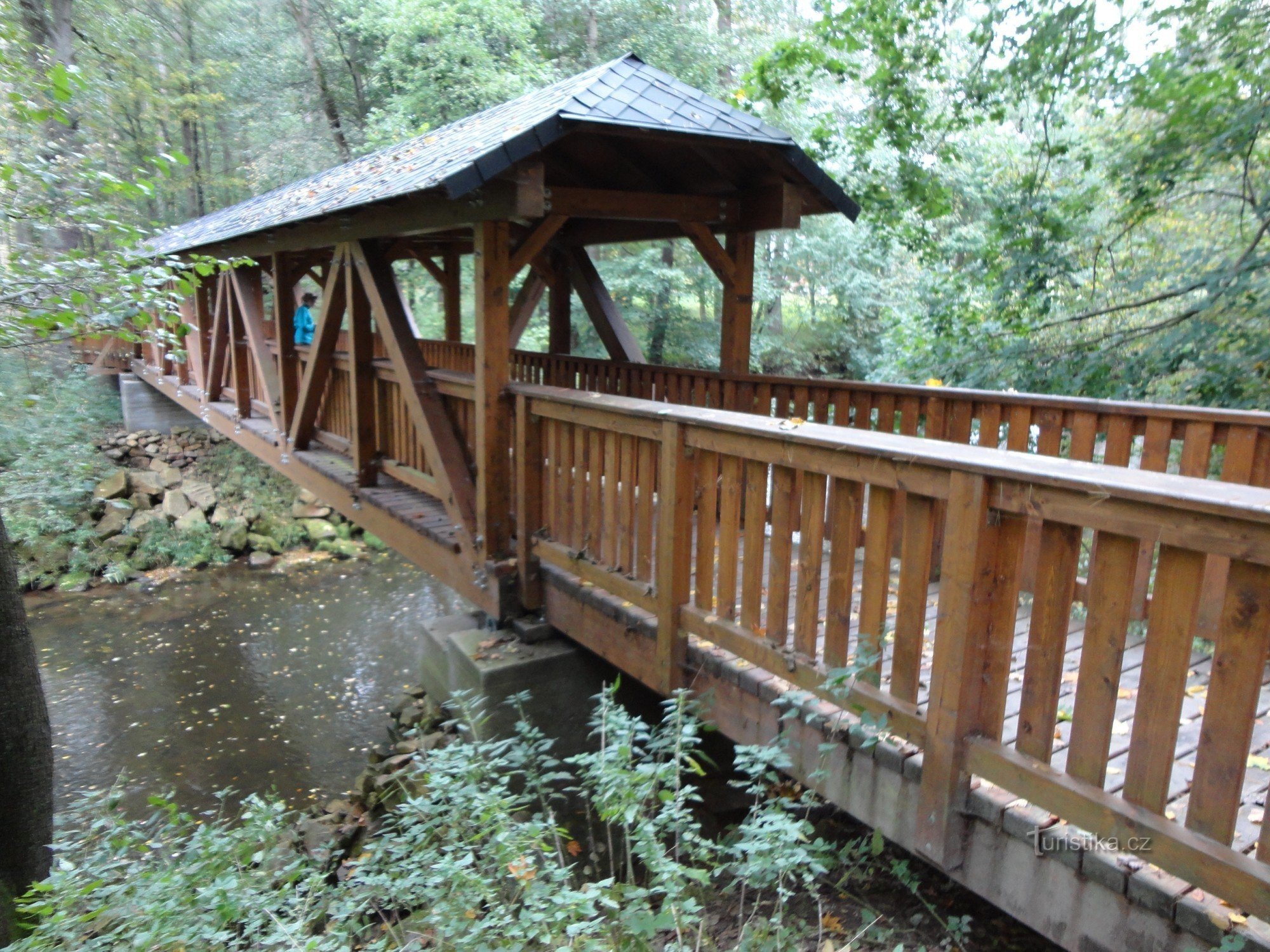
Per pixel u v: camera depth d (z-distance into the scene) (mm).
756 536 3404
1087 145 10336
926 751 2658
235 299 10297
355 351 6934
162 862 3512
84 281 4672
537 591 5199
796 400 5684
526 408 4953
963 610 2492
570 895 2551
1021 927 3324
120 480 14438
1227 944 1958
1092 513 2148
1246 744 1942
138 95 19172
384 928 3383
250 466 15797
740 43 18797
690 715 3797
